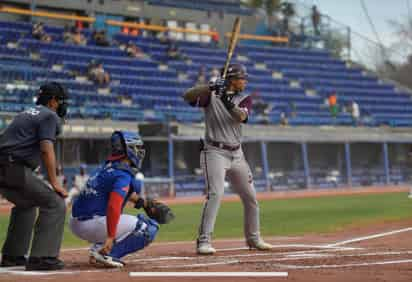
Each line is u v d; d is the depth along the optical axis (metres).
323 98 55.66
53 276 7.89
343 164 51.66
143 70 49.25
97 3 54.00
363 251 11.02
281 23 64.44
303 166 49.72
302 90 55.91
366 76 61.28
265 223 19.89
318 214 23.42
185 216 24.31
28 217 9.48
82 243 15.29
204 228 11.06
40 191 8.68
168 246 13.37
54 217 8.74
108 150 40.28
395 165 54.34
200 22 59.38
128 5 55.59
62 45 47.56
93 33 51.16
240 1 63.12
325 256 10.16
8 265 9.40
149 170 42.03
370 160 53.06
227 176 11.55
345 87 59.09
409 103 59.47
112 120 41.91
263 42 63.22
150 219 9.32
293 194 42.12
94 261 9.12
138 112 43.94
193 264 9.26
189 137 41.44
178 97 47.62
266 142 47.72
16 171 8.58
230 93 10.95
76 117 40.56
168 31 57.34
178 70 51.47
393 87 61.38
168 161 42.38
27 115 8.77
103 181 8.87
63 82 43.28
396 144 54.50
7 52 44.19
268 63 57.88
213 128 11.17
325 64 61.56
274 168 48.69
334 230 17.00
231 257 10.41
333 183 49.72
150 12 56.84
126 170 8.84
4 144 8.68
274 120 50.09
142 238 9.14
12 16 50.72
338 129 51.78
